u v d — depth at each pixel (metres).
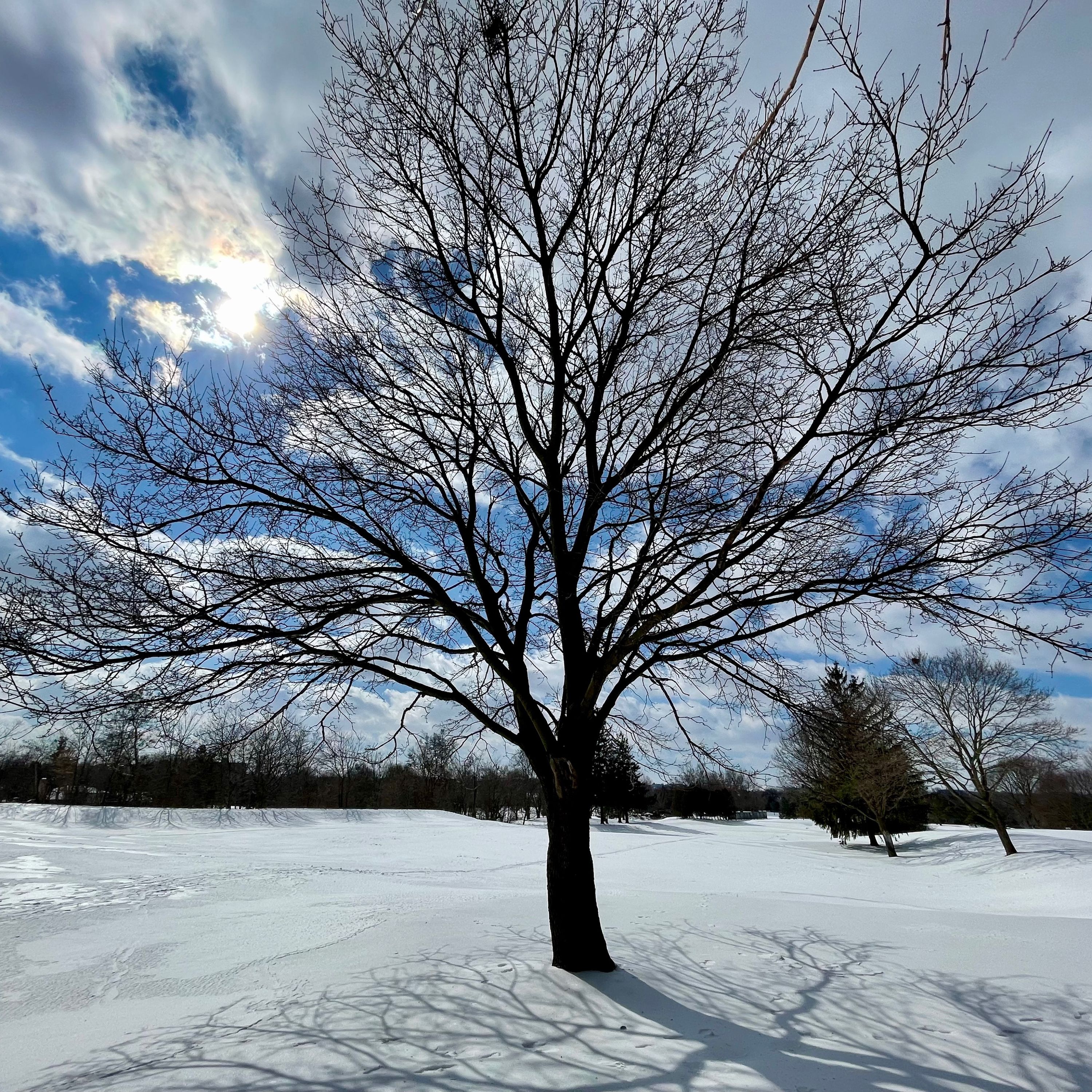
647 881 20.23
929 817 52.38
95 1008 7.79
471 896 15.57
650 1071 4.86
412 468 7.97
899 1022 5.88
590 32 6.92
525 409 7.89
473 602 8.42
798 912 10.66
